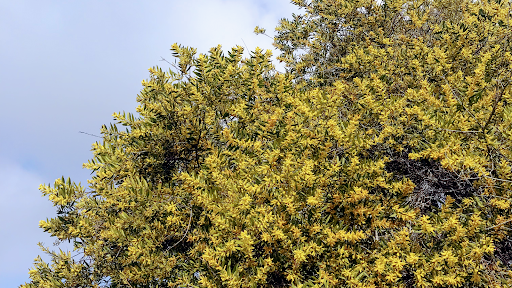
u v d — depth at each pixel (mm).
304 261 2785
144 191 3287
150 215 3336
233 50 3898
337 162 2941
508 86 3398
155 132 3588
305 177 2762
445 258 2627
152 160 3643
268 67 4188
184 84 3736
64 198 3363
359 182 2953
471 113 3137
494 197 2869
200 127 3416
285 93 3652
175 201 3303
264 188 2947
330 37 5746
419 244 2941
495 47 3932
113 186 3625
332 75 5258
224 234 2910
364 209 2852
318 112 3150
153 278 3289
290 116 3170
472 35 4129
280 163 3158
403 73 4219
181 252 3439
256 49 3807
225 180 3000
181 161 3854
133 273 3295
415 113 3230
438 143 3018
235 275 2592
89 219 3492
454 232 2797
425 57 4203
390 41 4945
